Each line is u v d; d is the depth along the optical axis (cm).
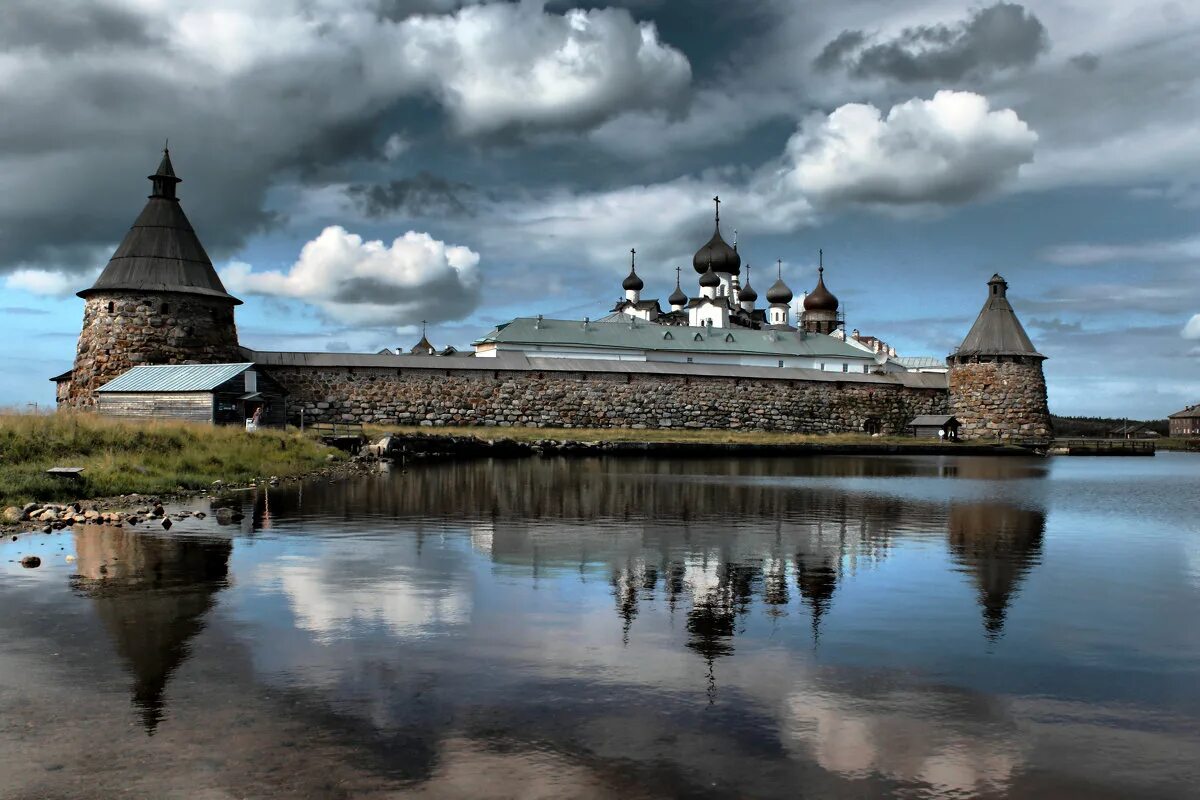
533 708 758
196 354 5066
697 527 1903
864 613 1126
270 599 1138
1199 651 970
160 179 5250
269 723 716
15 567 1309
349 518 1945
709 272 11900
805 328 12288
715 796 605
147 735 689
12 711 736
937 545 1695
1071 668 903
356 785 611
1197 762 675
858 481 3309
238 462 2884
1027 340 7338
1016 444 6912
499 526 1872
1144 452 7275
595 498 2498
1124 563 1516
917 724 741
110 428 2803
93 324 4988
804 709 770
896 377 7375
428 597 1173
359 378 5666
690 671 869
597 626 1037
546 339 8731
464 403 5888
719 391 6644
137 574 1277
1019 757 679
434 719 730
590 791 608
